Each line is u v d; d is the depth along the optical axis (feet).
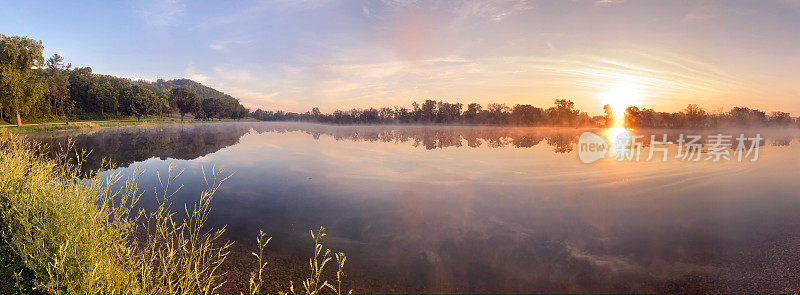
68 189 12.96
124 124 204.23
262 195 33.45
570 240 21.93
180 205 29.14
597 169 49.75
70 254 10.00
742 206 29.53
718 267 18.04
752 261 18.63
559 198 32.40
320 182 40.01
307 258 18.80
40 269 10.08
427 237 22.34
